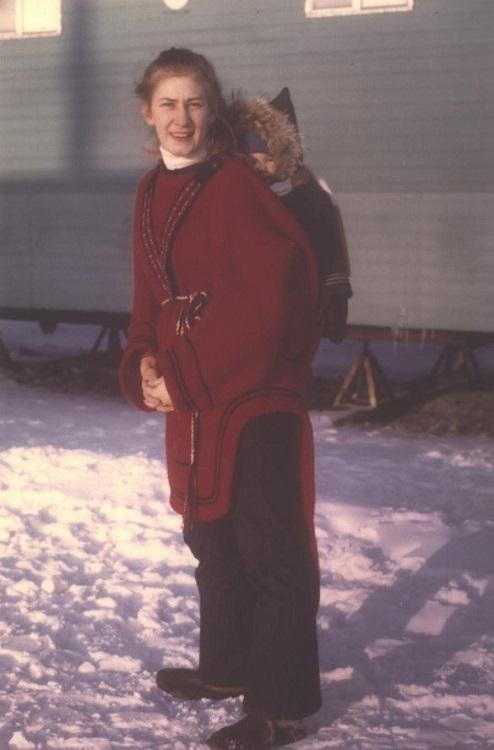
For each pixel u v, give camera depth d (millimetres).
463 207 12977
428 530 6520
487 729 3744
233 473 3549
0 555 5707
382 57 13109
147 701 3961
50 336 19469
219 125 3611
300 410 3586
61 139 14633
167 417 3793
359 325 13547
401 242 13258
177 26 13875
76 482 7449
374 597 5172
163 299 3676
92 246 14688
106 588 5180
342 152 13406
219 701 3986
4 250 15172
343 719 3844
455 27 12773
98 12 14227
